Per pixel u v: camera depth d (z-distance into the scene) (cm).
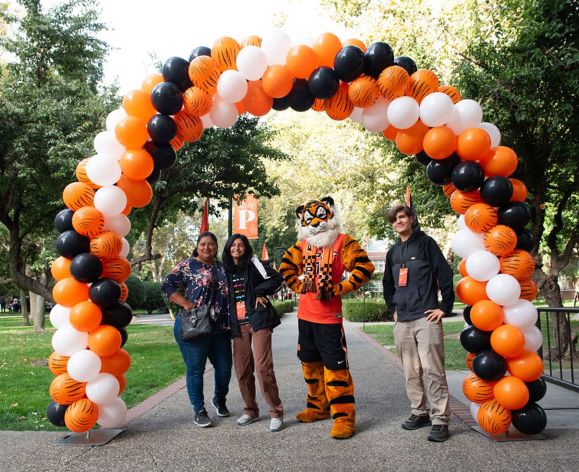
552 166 898
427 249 474
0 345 1340
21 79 1022
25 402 612
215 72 463
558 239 1238
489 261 436
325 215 504
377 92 456
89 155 882
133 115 472
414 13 1031
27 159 927
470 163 447
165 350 1171
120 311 471
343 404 463
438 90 468
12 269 1070
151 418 532
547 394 611
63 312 466
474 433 454
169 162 492
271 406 482
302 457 404
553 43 725
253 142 1120
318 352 498
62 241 454
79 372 441
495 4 874
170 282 514
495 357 433
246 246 519
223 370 529
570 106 717
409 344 471
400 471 369
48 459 408
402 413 534
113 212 467
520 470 363
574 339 917
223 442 447
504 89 740
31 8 1036
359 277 482
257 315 490
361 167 1823
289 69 455
